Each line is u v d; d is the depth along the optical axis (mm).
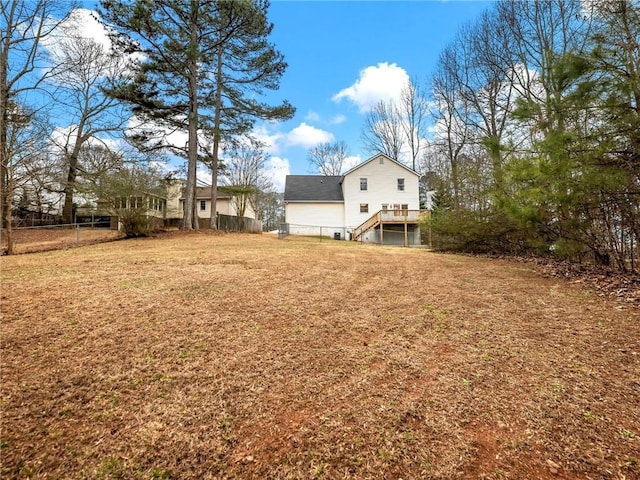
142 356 2936
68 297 4504
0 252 9820
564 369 2768
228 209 27750
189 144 15766
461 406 2268
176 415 2162
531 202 6727
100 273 6176
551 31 11789
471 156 18719
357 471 1721
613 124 4793
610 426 2041
